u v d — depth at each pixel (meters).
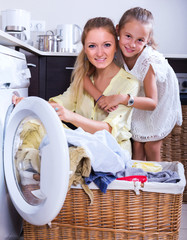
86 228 1.39
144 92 1.89
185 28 2.87
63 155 1.17
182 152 2.33
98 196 1.37
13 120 1.39
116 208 1.37
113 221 1.38
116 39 1.80
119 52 1.84
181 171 1.55
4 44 1.92
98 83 1.84
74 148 1.35
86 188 1.36
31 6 2.90
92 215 1.38
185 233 1.81
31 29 2.89
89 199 1.38
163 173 1.49
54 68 2.42
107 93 1.78
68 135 1.40
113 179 1.36
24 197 1.42
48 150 1.21
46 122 1.21
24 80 1.76
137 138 1.99
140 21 1.69
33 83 2.31
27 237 1.47
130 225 1.38
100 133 1.47
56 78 2.43
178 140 2.32
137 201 1.37
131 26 1.69
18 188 1.43
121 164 1.39
